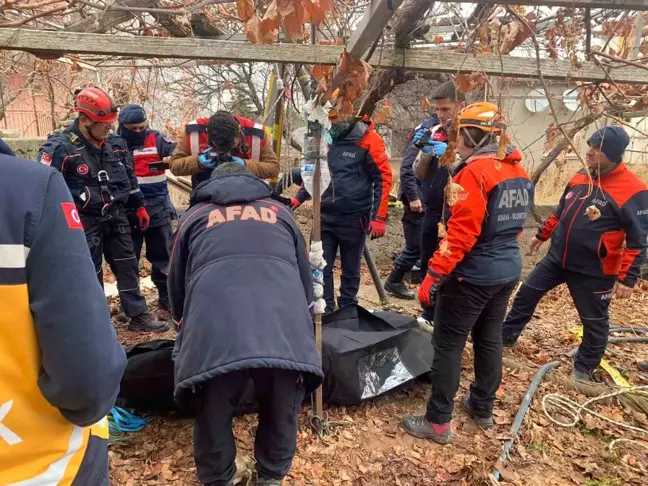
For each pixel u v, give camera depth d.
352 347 3.18
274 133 4.45
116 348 1.25
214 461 2.11
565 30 2.07
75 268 1.14
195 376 1.86
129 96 5.99
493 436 3.01
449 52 2.08
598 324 3.65
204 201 2.28
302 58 2.03
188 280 2.14
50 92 6.06
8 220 1.08
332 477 2.65
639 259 3.45
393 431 3.05
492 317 2.94
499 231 2.66
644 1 1.67
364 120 3.61
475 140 2.66
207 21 2.96
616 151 3.34
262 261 2.04
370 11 1.69
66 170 3.54
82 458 1.29
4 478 1.14
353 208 4.14
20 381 1.14
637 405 3.41
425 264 4.37
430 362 3.52
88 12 2.95
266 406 2.14
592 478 2.75
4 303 1.08
